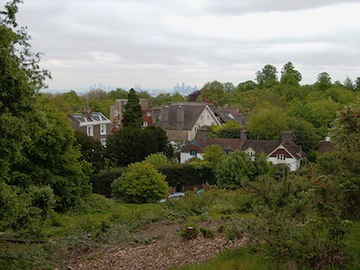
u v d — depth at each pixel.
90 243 13.53
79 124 53.66
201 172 41.03
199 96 108.00
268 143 49.59
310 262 8.03
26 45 13.95
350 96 82.94
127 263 10.88
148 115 74.56
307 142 52.09
